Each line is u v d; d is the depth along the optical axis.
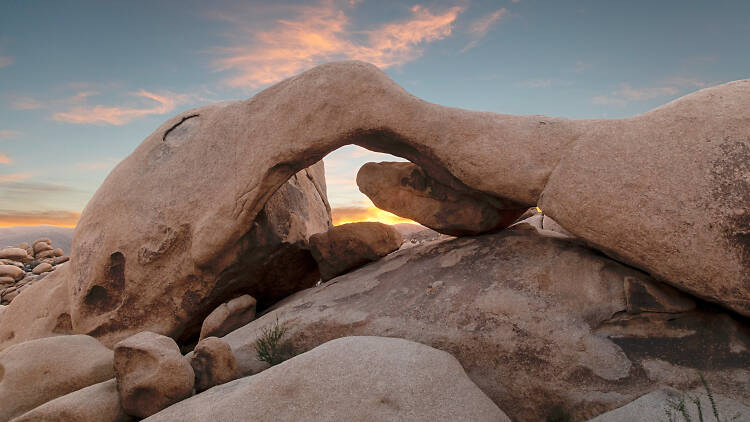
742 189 3.05
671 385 3.06
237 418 2.51
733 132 3.19
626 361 3.25
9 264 16.36
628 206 3.35
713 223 3.08
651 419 2.73
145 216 5.27
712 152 3.20
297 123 4.62
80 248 5.60
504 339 3.53
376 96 4.45
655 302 3.38
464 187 4.55
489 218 4.67
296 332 4.20
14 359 4.02
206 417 2.59
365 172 5.27
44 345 4.15
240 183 4.86
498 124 4.15
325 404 2.52
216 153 5.16
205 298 5.24
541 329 3.49
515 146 3.99
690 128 3.33
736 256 3.02
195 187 5.14
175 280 5.18
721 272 3.06
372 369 2.70
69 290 5.65
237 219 4.86
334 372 2.68
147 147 5.72
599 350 3.31
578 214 3.58
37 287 6.20
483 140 4.11
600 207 3.46
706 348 3.19
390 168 5.14
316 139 4.56
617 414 2.84
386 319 3.97
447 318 3.78
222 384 3.36
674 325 3.36
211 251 4.94
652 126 3.49
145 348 3.23
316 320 4.20
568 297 3.63
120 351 3.29
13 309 6.18
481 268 4.15
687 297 3.40
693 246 3.13
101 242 5.41
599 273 3.70
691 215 3.14
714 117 3.29
